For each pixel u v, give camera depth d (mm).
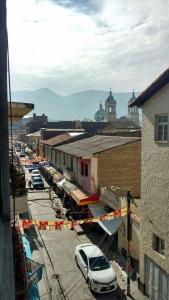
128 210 18281
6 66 2826
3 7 2721
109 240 25375
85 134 43094
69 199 35281
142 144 17891
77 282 19547
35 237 26766
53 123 86562
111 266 19859
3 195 2992
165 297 15828
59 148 39531
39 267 12617
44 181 52344
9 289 3158
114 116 116688
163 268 15836
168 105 15094
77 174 33125
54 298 17719
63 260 22453
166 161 15367
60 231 28172
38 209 35375
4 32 2762
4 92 2854
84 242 25766
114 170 26906
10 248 3123
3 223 3004
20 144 105562
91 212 26109
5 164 2975
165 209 15531
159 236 16188
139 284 18594
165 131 15641
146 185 17547
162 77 14664
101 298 17984
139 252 19734
